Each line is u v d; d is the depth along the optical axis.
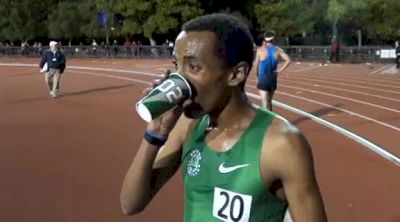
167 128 2.13
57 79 19.20
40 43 54.88
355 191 7.29
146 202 2.29
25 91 21.31
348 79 25.55
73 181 7.93
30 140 11.22
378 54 37.75
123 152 9.89
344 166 8.59
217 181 2.02
